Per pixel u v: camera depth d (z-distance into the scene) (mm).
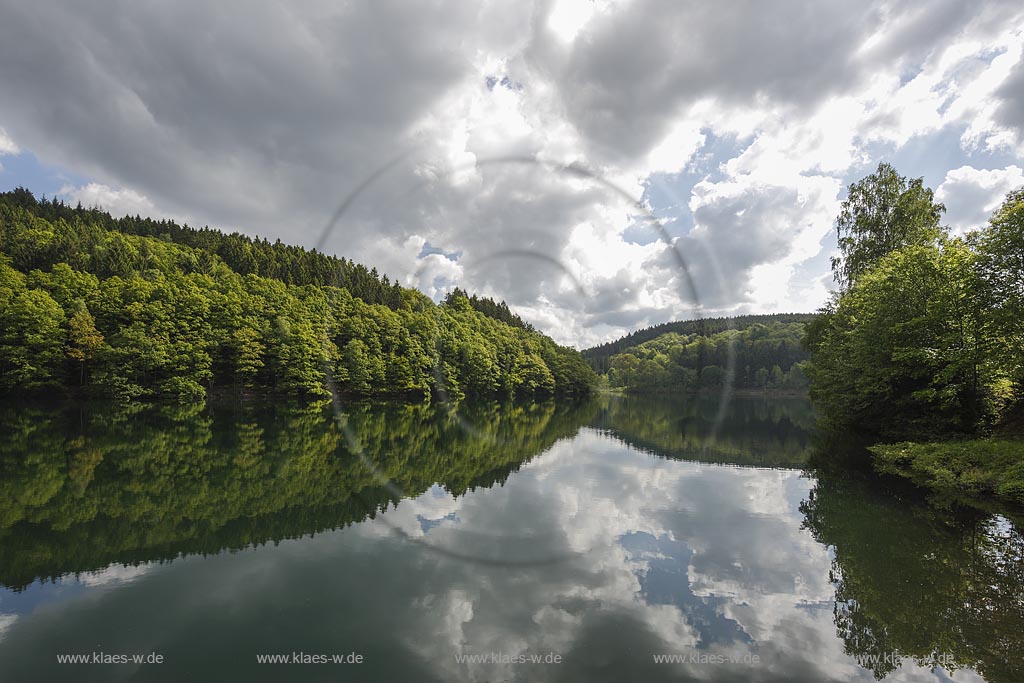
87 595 6648
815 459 16703
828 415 25234
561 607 6254
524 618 5938
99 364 37750
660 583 6898
